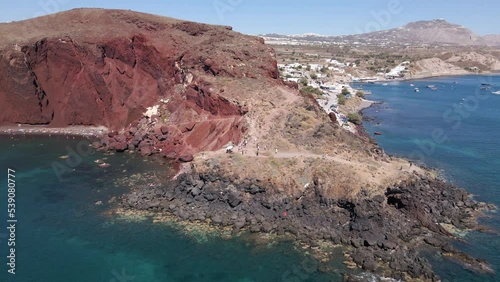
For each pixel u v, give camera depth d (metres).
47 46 118.25
